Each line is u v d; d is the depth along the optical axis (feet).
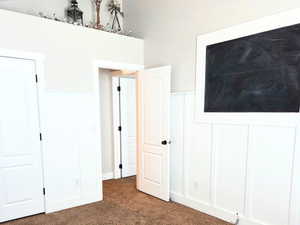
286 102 6.77
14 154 8.54
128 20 12.98
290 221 6.75
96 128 10.48
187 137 9.76
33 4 10.39
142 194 11.33
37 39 8.79
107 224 8.29
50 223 8.35
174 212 9.25
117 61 11.08
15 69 8.45
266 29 7.11
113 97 13.71
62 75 9.46
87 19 12.28
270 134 7.13
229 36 8.08
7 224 8.23
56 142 9.40
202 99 9.08
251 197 7.68
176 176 10.36
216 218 8.68
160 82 10.36
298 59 6.48
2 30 8.05
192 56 9.42
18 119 8.58
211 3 8.61
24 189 8.76
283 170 6.86
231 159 8.21
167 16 10.50
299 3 6.39
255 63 7.45
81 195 10.08
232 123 8.09
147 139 11.21
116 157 14.01
